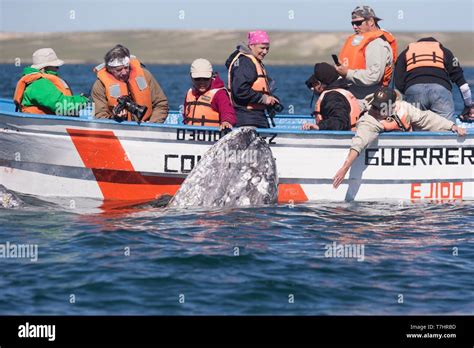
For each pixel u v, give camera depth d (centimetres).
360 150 1070
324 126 1094
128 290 747
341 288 760
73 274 787
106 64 1071
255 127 1084
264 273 794
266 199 1048
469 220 1009
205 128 1073
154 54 16288
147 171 1075
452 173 1132
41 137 1065
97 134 1060
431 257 855
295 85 4494
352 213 1034
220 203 1030
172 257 833
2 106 1278
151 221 968
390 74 1141
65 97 1076
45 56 1100
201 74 1073
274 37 16612
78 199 1078
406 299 736
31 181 1089
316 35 16588
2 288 751
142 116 1059
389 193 1120
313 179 1097
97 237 901
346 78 1137
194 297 732
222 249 862
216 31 17875
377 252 869
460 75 1167
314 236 922
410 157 1115
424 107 1154
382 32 1135
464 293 752
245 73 1080
